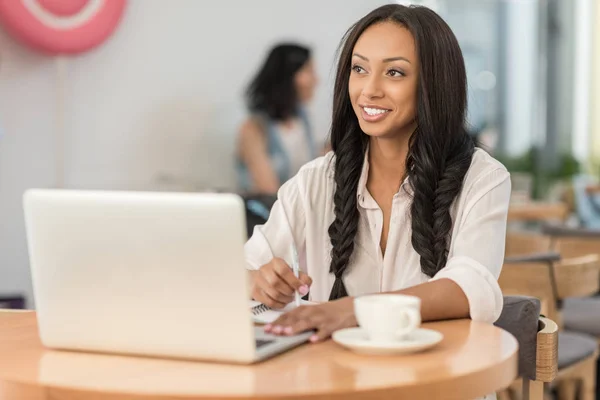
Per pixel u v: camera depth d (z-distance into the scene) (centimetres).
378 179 253
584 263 379
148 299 172
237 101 677
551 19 992
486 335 192
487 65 952
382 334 177
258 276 222
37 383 159
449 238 243
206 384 156
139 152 623
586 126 1021
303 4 714
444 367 166
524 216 724
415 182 242
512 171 986
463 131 248
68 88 585
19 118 562
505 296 239
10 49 555
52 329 182
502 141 972
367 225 253
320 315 192
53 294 180
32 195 176
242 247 163
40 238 178
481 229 235
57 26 536
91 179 598
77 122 591
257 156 643
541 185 1001
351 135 253
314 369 165
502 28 959
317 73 723
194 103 652
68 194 173
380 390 154
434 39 237
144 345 175
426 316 204
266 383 156
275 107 645
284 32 703
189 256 166
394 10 240
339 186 253
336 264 252
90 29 550
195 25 650
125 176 617
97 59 598
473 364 168
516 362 179
